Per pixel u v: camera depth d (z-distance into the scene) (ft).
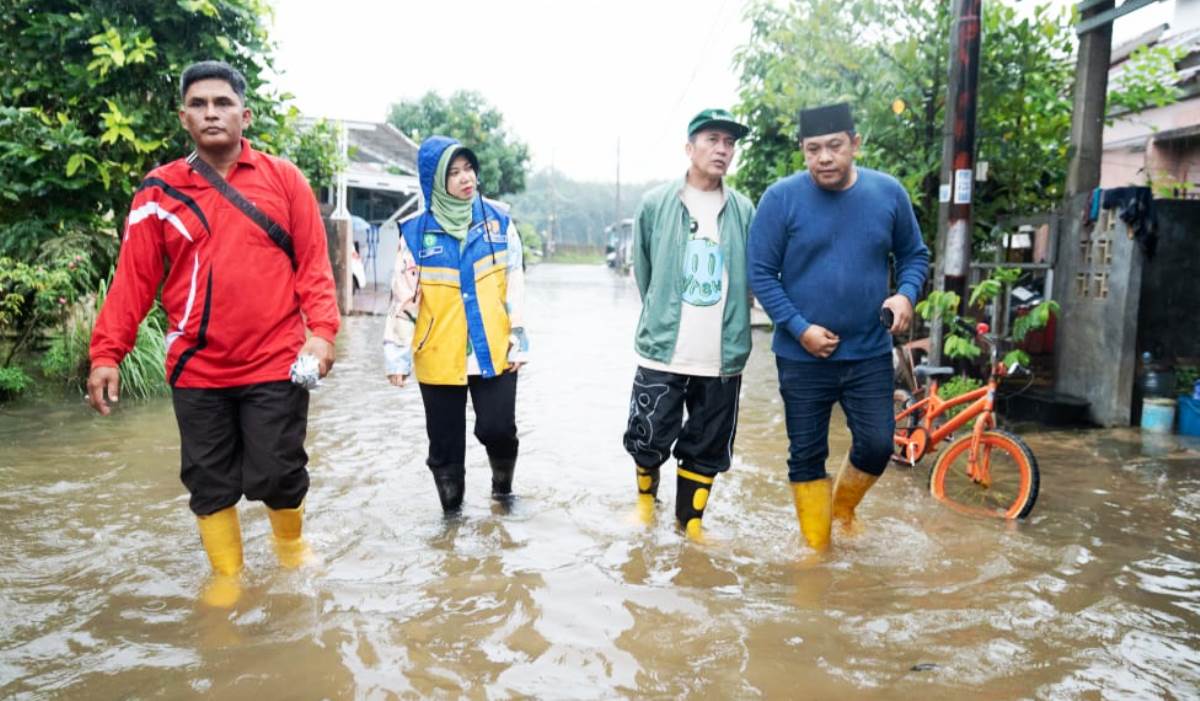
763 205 11.89
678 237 12.52
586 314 52.60
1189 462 17.21
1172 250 20.49
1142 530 13.08
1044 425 20.85
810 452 11.99
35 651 8.74
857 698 8.00
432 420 13.23
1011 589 10.63
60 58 24.36
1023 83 23.59
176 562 11.22
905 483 15.83
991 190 25.52
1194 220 20.48
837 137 11.09
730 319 12.51
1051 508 14.21
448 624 9.44
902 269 12.07
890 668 8.59
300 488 10.82
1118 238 20.29
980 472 14.69
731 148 12.36
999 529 13.09
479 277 12.94
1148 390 20.48
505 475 14.15
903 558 11.75
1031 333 22.86
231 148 10.23
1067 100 24.48
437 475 13.37
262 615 9.62
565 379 27.32
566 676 8.36
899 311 11.19
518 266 13.46
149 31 24.45
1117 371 20.34
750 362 32.14
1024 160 24.25
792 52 25.89
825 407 12.01
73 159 23.25
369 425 19.79
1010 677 8.43
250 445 10.46
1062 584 10.83
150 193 9.97
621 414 21.76
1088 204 21.03
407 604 9.96
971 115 19.95
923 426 16.58
